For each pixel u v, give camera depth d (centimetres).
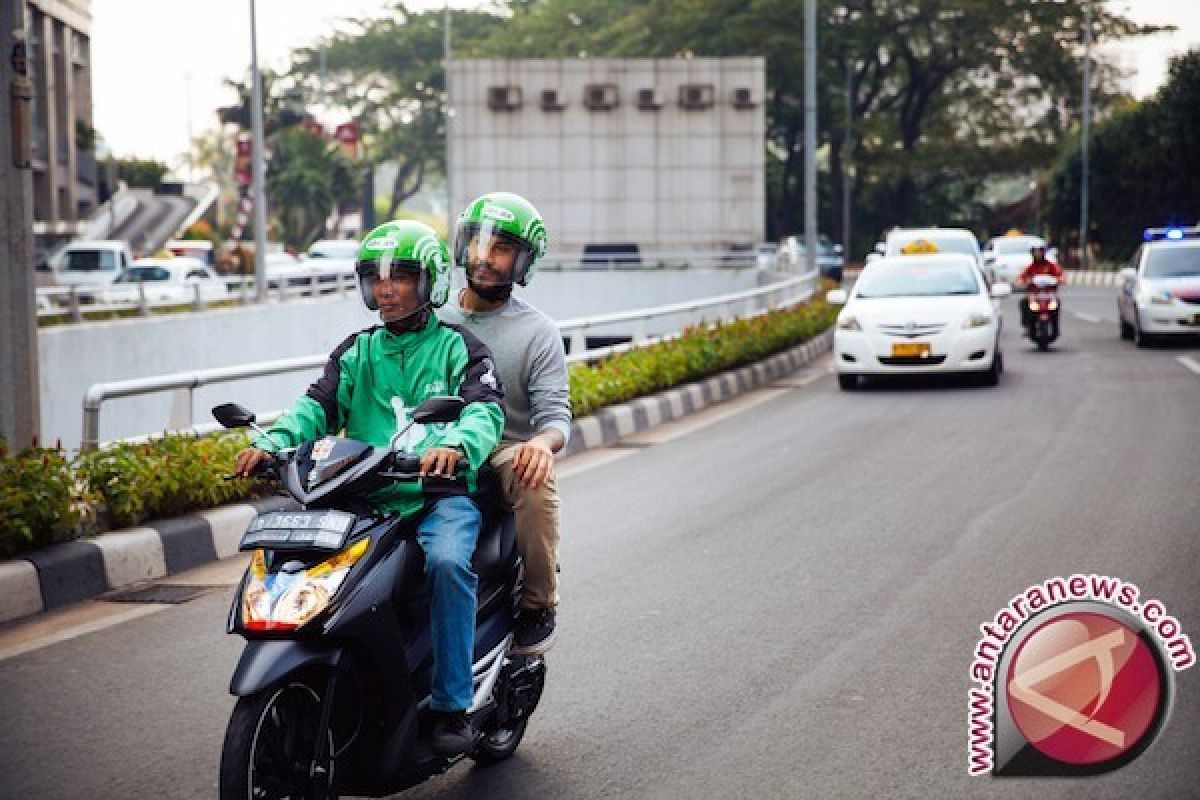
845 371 2348
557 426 664
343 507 586
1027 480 1438
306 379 3991
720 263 5569
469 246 675
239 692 534
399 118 12638
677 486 1471
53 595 1011
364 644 563
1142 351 2916
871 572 1066
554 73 5619
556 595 686
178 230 8656
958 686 789
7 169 1291
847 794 644
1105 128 7788
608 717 757
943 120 9125
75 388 2953
